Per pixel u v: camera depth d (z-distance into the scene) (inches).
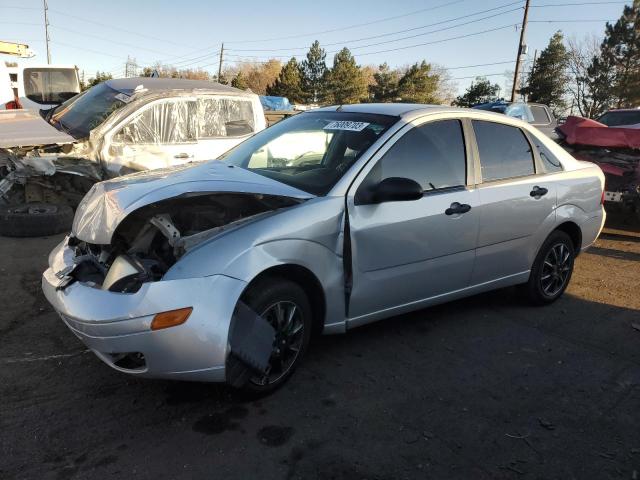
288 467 104.4
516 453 112.4
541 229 181.3
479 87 2288.4
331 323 137.3
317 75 2684.5
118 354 111.7
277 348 126.0
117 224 117.7
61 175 280.8
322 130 159.5
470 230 158.9
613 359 156.6
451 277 159.6
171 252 124.1
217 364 110.9
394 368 144.7
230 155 172.4
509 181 171.3
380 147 143.3
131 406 121.8
